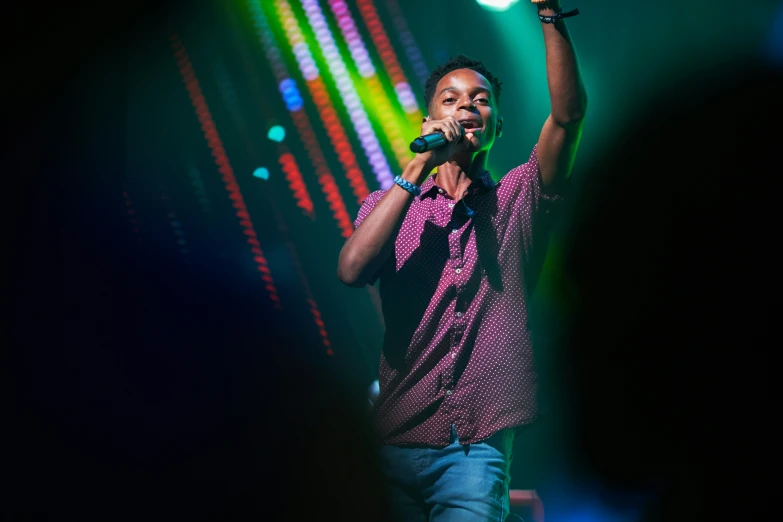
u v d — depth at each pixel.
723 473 5.21
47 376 3.99
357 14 6.16
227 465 4.13
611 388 5.57
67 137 4.17
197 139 5.35
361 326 5.14
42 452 3.88
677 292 5.68
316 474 4.04
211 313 4.70
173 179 5.18
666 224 5.75
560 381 5.58
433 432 2.24
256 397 4.46
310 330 4.93
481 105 2.46
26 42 4.04
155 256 4.79
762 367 5.41
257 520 3.95
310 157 5.97
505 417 2.19
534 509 3.41
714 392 5.45
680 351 5.58
